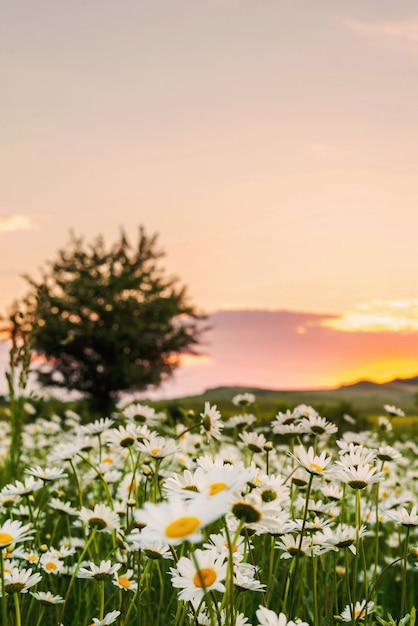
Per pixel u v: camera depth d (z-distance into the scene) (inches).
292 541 101.5
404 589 104.7
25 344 186.1
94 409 1234.0
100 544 145.4
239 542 88.2
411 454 329.1
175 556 83.9
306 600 124.3
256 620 114.0
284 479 111.1
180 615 90.9
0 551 81.7
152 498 119.9
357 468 98.7
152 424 156.1
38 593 105.6
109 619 94.6
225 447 215.0
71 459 130.2
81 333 1211.9
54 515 187.2
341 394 2410.2
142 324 1252.5
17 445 184.4
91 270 1381.6
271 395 2225.6
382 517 151.1
